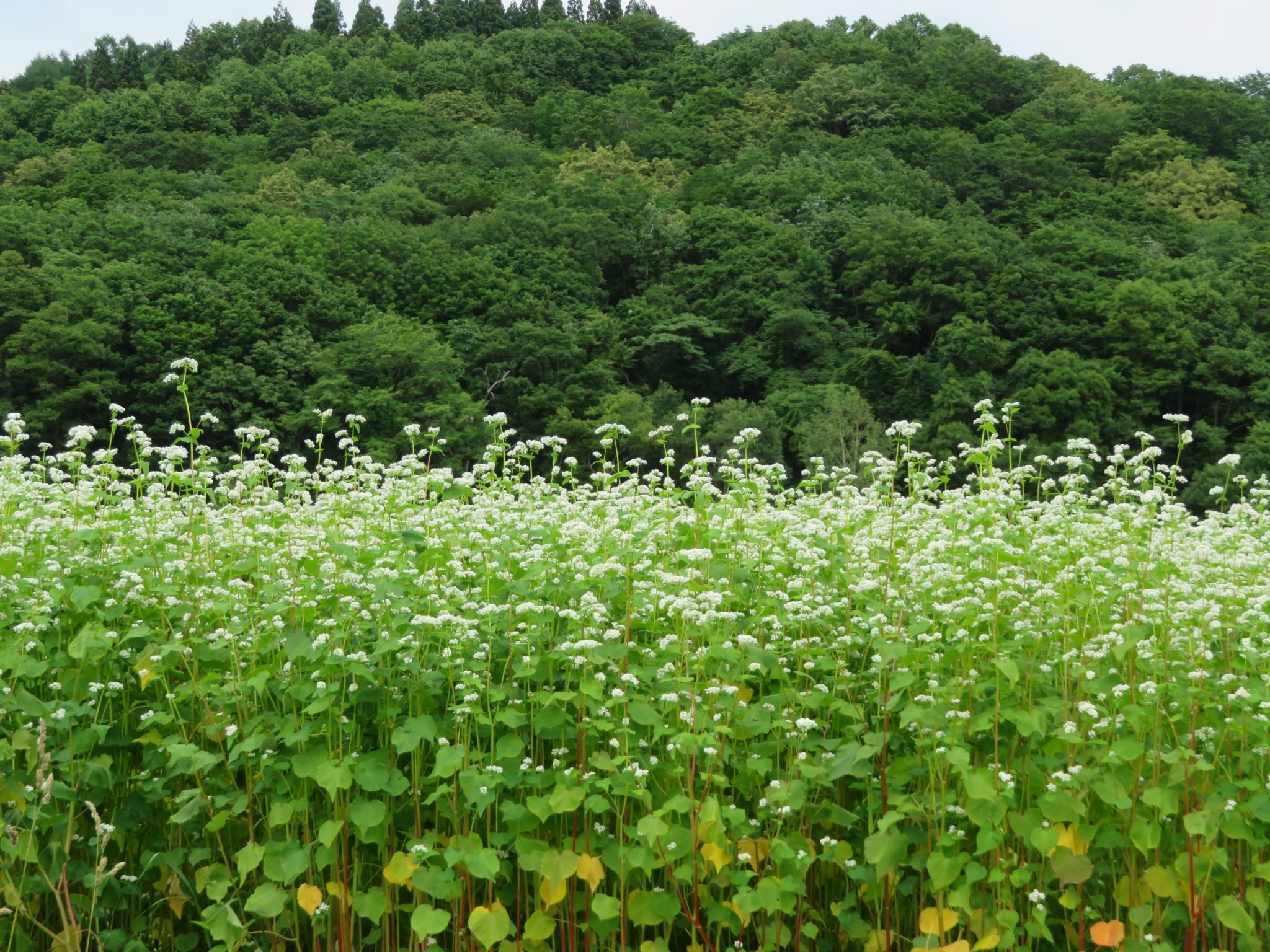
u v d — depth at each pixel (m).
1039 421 59.84
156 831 5.85
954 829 5.26
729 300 85.81
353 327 64.25
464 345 71.56
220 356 62.34
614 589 6.27
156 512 7.48
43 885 5.21
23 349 60.75
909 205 110.06
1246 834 5.07
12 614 5.90
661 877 5.57
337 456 58.53
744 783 5.62
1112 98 152.25
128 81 165.25
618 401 63.94
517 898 5.48
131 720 5.88
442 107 161.62
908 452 8.11
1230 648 6.05
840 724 6.21
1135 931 5.40
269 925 5.52
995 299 75.19
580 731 5.54
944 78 163.62
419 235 93.81
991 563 6.67
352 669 5.30
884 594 6.61
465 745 5.33
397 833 5.69
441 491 7.85
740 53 188.88
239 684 5.53
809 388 69.38
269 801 5.55
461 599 6.19
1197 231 99.00
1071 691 6.13
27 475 8.77
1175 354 65.19
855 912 5.61
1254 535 9.27
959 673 5.89
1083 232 89.75
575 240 98.56
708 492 7.71
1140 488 8.74
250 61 187.12
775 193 112.38
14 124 142.25
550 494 9.62
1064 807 5.13
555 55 191.00
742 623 6.54
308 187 113.38
